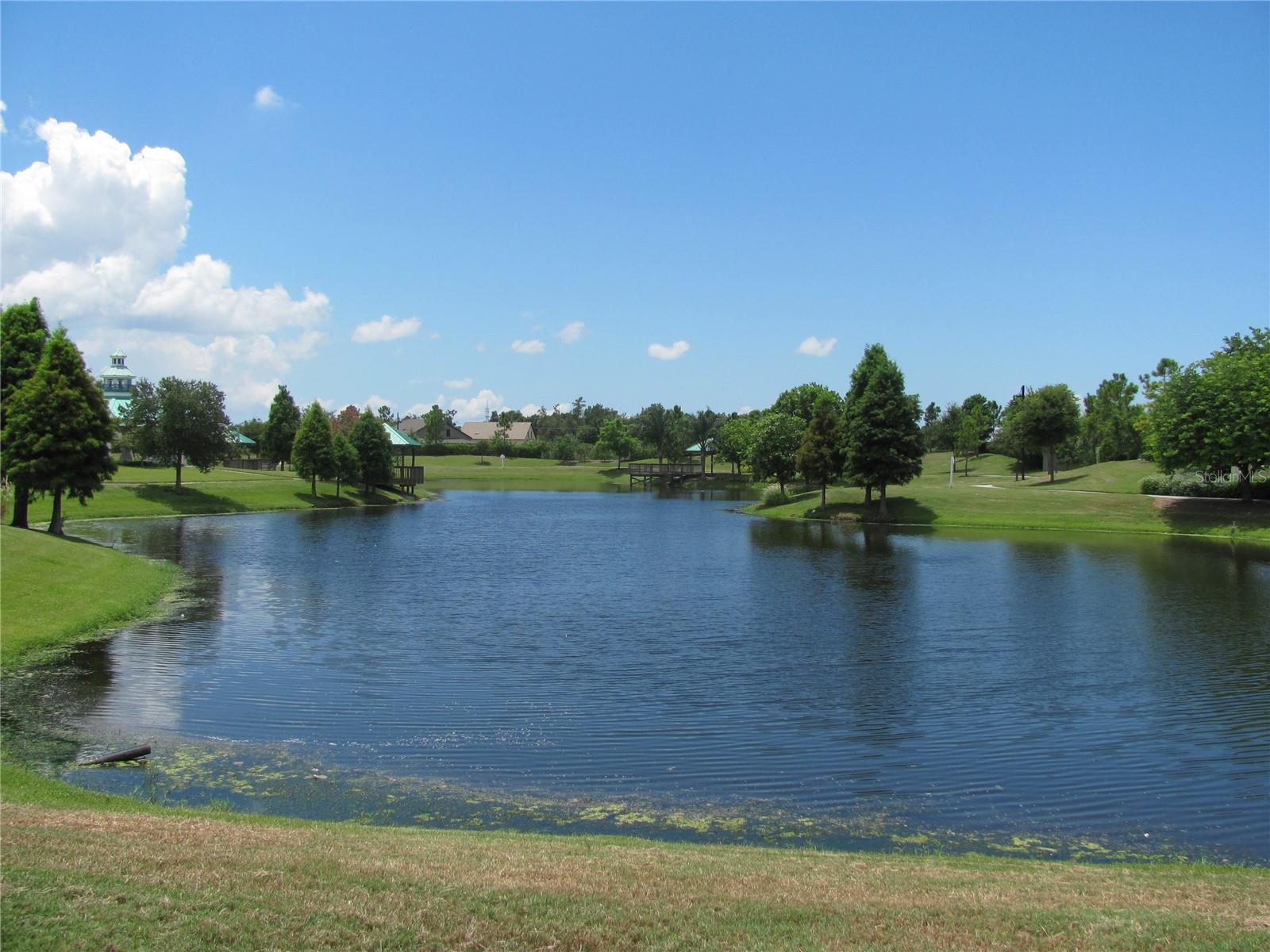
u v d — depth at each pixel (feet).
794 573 144.97
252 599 114.01
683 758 56.44
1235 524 202.90
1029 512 234.79
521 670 79.25
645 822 45.98
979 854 42.83
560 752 57.31
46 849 33.47
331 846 36.50
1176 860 42.19
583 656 84.84
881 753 57.93
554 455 636.89
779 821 46.55
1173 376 230.48
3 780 46.93
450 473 522.47
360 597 117.91
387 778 51.90
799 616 106.73
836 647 89.81
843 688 73.97
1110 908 32.45
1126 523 217.97
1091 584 131.44
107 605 99.86
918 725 63.87
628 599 118.52
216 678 74.38
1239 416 210.59
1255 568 148.36
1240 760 56.90
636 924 29.22
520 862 35.53
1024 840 44.62
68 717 62.54
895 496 266.16
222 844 35.81
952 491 270.46
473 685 73.61
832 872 36.47
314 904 29.48
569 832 44.27
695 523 245.65
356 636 92.22
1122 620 104.01
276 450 366.02
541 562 158.51
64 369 158.10
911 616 106.83
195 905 28.86
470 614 106.32
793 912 30.86
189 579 130.11
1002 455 426.92
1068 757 57.41
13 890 29.01
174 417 258.78
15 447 153.07
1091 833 45.70
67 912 27.73
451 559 161.68
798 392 422.82
